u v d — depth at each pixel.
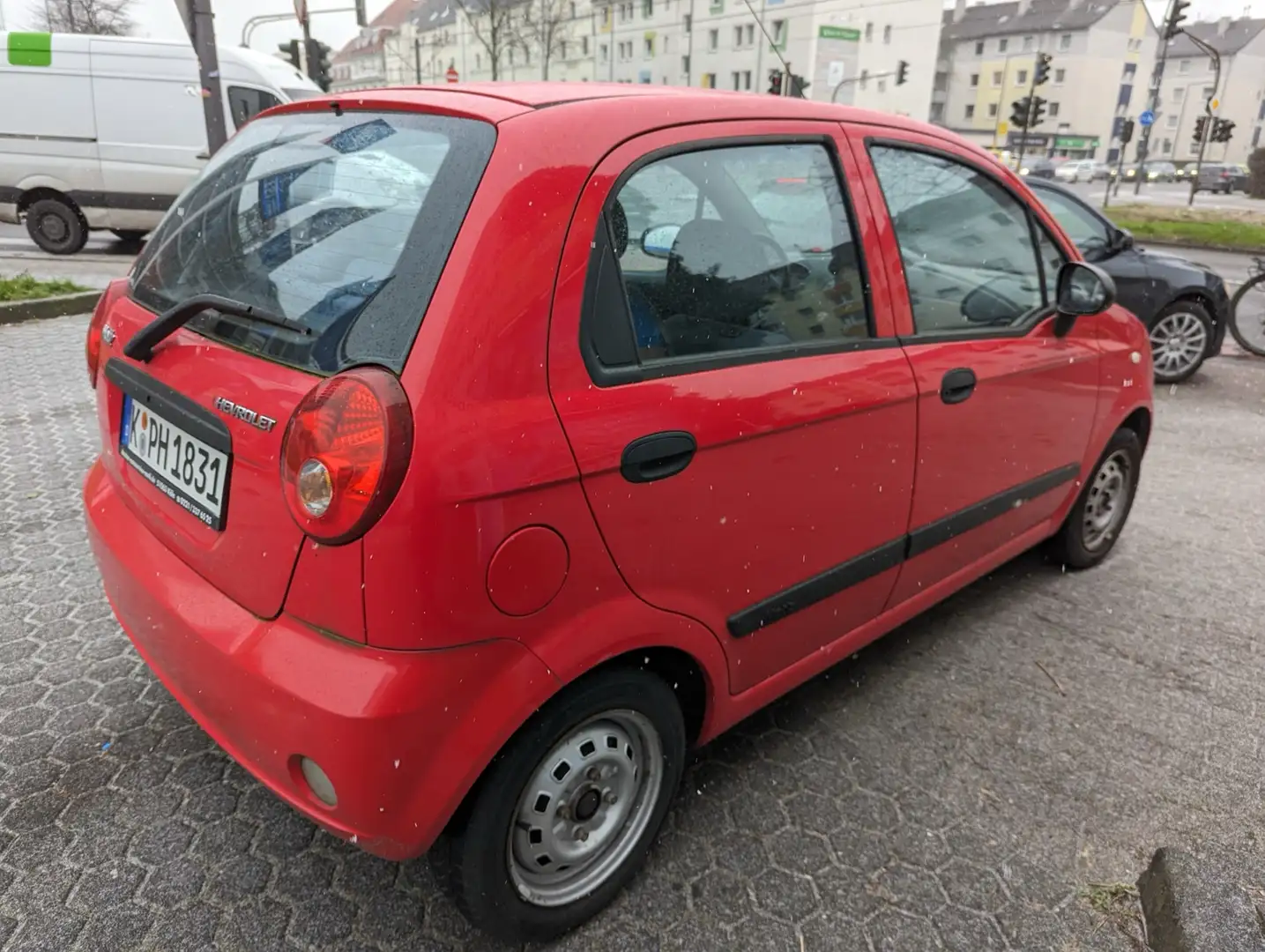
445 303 1.62
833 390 2.29
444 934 2.07
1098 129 80.69
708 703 2.28
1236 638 3.54
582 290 1.78
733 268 2.13
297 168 2.12
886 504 2.59
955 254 2.81
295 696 1.65
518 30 51.25
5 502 4.19
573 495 1.74
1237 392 7.82
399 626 1.59
